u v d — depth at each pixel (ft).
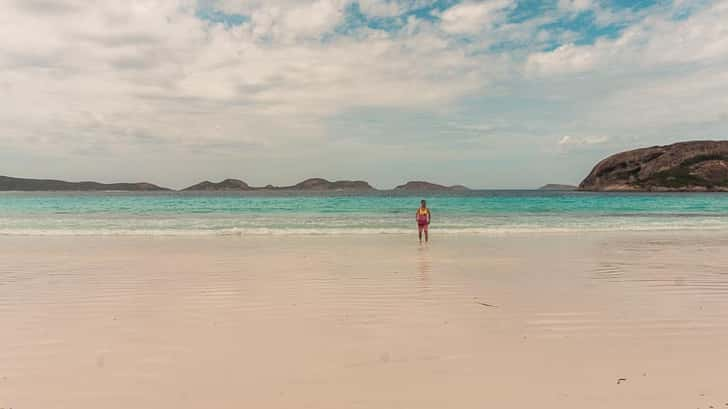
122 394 13.07
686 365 15.11
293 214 106.42
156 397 12.87
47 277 31.55
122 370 14.84
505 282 29.78
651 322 20.27
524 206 138.31
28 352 16.55
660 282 29.81
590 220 87.71
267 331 19.08
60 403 12.53
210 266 36.37
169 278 31.17
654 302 24.13
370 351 16.60
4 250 46.98
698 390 13.19
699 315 21.43
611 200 172.45
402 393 13.07
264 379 14.08
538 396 12.84
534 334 18.57
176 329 19.38
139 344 17.42
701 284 29.09
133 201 173.37
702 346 17.02
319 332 18.92
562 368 14.89
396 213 110.11
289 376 14.32
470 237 60.39
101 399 12.77
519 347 16.97
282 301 24.48
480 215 101.71
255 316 21.43
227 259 40.27
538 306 23.30
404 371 14.69
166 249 47.80
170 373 14.58
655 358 15.76
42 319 20.92
